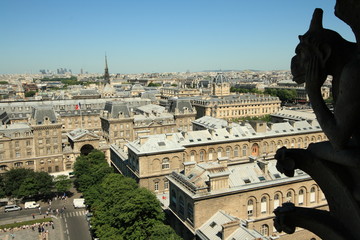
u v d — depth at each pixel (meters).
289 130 150.00
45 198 144.75
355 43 13.02
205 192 75.38
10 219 123.12
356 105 11.23
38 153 173.88
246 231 64.44
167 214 92.19
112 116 194.12
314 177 15.20
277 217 16.27
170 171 117.94
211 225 72.81
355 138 12.97
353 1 11.68
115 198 90.31
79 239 106.06
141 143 117.75
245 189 78.19
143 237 76.81
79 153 180.62
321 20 13.07
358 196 12.96
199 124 175.12
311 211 15.45
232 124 148.25
